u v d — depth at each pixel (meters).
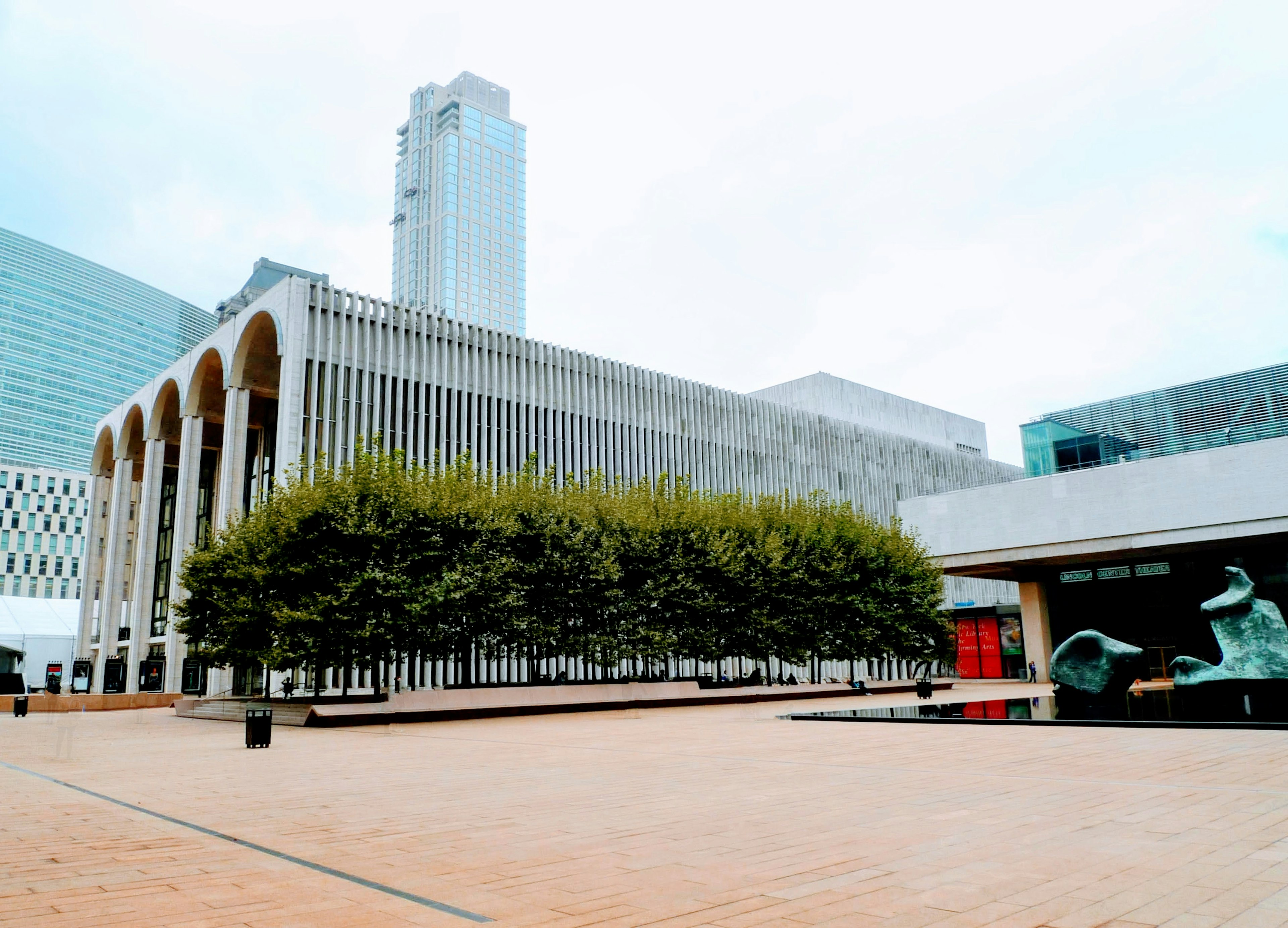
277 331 42.97
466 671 42.53
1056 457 67.25
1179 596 48.53
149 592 56.78
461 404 47.53
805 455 66.69
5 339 187.12
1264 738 14.78
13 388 187.50
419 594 27.48
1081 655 24.03
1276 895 5.32
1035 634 53.16
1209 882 5.67
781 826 8.04
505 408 49.38
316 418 41.94
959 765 12.55
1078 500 47.06
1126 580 50.47
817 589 38.34
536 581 31.58
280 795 10.81
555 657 38.38
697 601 33.81
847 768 12.53
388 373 44.84
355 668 31.20
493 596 29.64
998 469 86.56
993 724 19.70
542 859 6.82
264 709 18.66
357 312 44.25
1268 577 44.97
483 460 47.62
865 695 39.47
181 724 29.20
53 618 69.06
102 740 21.45
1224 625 22.66
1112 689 23.58
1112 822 7.86
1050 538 47.88
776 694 35.66
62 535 120.50
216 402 56.09
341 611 26.80
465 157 195.00
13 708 35.94
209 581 33.84
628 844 7.36
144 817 9.21
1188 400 67.88
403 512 28.83
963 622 65.06
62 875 6.42
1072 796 9.36
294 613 26.52
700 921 5.03
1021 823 7.91
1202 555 47.47
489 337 49.56
